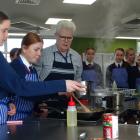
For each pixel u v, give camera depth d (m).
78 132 1.31
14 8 5.19
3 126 1.49
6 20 1.41
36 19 6.14
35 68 2.11
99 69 4.61
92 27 7.27
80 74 2.41
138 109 1.72
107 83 4.14
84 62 4.52
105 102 1.83
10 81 1.35
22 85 1.37
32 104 1.85
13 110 1.69
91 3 4.94
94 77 4.41
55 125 1.50
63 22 2.18
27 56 1.83
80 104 1.62
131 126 1.40
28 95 1.38
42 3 4.93
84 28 7.41
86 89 1.69
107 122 1.16
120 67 4.22
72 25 2.20
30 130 1.38
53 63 2.23
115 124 1.16
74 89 1.45
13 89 1.36
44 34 8.23
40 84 1.39
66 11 5.54
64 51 2.25
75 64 2.32
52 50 2.26
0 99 1.52
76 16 5.96
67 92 1.55
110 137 1.15
